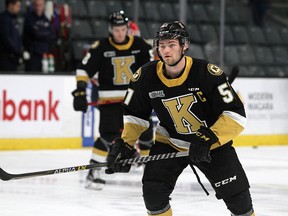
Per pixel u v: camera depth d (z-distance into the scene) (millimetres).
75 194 11859
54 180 13344
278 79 20703
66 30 20016
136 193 12047
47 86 17938
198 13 23781
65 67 20062
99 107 12453
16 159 16062
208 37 23578
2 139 17469
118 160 7234
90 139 18672
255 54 23922
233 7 24266
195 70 6969
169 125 7316
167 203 7281
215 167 7164
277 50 24391
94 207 10719
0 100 17359
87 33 21656
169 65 6922
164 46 6848
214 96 6969
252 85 20250
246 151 18906
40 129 17922
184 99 7055
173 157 7078
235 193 7172
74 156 16891
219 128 6867
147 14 22844
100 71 12344
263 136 20500
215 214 10219
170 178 7246
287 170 15328
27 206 10719
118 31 12141
